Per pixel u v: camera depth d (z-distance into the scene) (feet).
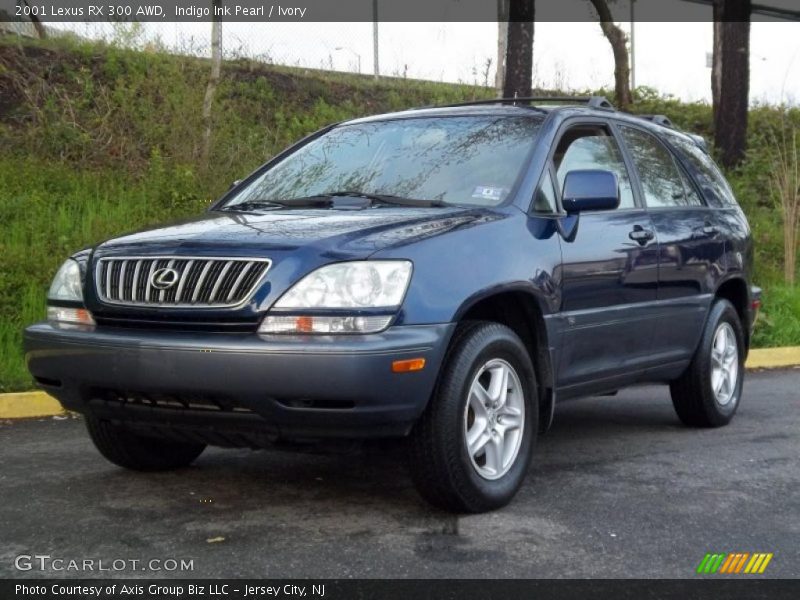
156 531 14.07
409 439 14.25
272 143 46.21
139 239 15.03
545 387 16.39
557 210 17.13
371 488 16.39
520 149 17.37
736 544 13.71
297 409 13.23
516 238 15.69
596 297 17.30
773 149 63.52
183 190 38.17
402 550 13.24
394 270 13.65
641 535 14.06
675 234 19.90
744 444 20.29
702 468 18.15
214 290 13.70
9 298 27.27
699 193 22.06
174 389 13.52
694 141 23.52
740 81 57.82
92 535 13.91
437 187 16.92
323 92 54.49
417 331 13.58
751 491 16.53
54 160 40.24
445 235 14.57
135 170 40.75
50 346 14.69
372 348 13.10
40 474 17.44
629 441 20.59
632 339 18.47
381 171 17.72
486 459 15.06
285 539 13.69
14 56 45.93
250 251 13.83
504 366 15.23
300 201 16.80
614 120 20.07
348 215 15.42
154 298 14.10
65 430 21.57
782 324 35.65
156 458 17.24
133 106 44.45
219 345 13.25
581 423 22.68
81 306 14.93
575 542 13.69
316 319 13.32
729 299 23.17
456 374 14.21
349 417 13.28
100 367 14.06
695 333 20.71
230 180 40.37
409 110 19.75
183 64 48.98
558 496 16.08
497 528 14.25
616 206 16.78
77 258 15.46
